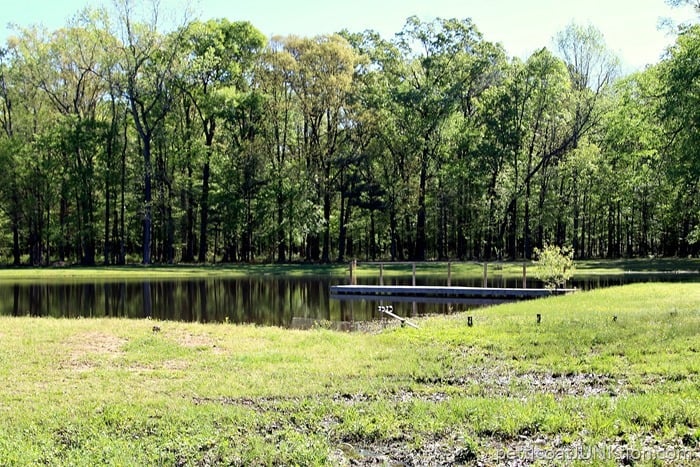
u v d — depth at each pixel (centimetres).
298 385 1116
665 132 3384
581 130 5203
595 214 5597
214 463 775
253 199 5156
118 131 5081
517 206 5209
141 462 763
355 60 5084
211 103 4862
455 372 1208
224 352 1410
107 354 1368
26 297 3002
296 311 2550
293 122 5234
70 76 4991
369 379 1159
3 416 931
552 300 2227
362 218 5897
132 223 5594
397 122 5072
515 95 4916
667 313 1653
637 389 1031
